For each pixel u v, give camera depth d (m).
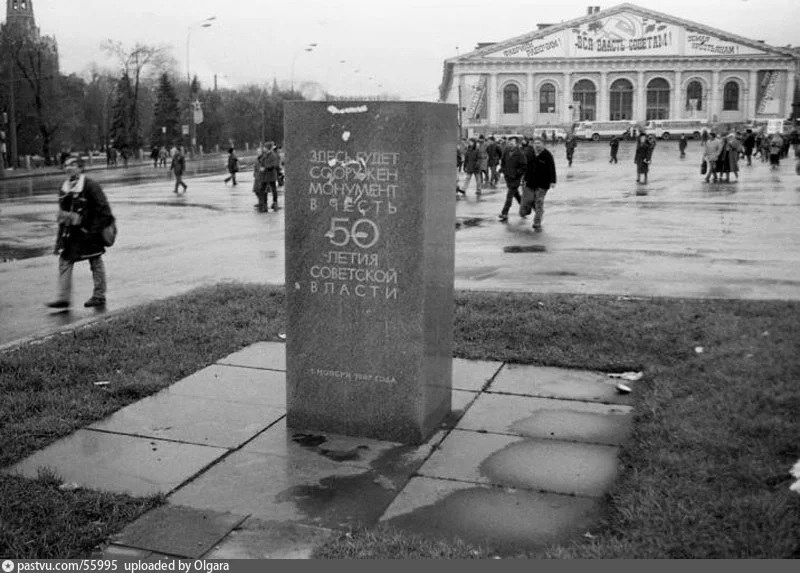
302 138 6.01
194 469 5.62
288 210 6.12
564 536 4.67
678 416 6.25
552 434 6.22
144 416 6.65
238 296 11.09
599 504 5.06
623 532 4.61
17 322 10.55
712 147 35.09
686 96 115.88
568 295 10.77
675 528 4.54
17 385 7.34
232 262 15.40
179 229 21.20
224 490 5.31
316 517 4.94
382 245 5.92
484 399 7.04
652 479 5.16
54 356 8.20
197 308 10.37
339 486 5.36
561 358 8.13
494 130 108.00
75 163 11.21
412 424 6.04
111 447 6.01
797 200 26.45
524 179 20.77
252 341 8.89
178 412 6.74
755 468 5.20
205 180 47.16
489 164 36.84
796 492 4.79
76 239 11.27
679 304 10.02
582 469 5.58
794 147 64.19
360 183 5.91
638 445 5.87
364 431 6.16
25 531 4.71
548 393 7.19
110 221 11.45
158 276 13.94
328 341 6.16
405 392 6.03
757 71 114.06
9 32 76.56
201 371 7.86
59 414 6.59
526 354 8.25
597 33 115.69
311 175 6.03
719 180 36.16
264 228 21.25
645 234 18.38
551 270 13.57
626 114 116.94
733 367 7.30
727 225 19.91
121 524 4.82
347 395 6.17
